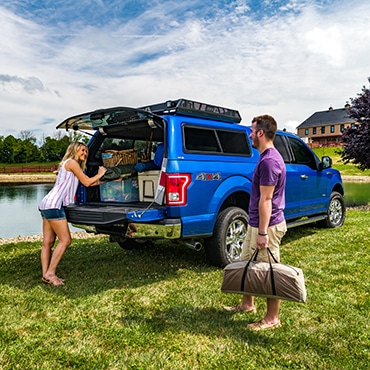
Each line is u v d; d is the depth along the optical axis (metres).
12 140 83.69
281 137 6.08
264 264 2.83
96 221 4.18
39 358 2.61
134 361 2.56
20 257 5.60
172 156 4.02
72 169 4.30
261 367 2.49
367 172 39.06
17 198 18.33
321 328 3.02
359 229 7.28
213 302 3.61
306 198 6.41
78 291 3.96
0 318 3.28
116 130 4.98
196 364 2.53
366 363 2.52
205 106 4.72
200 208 4.22
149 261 5.16
